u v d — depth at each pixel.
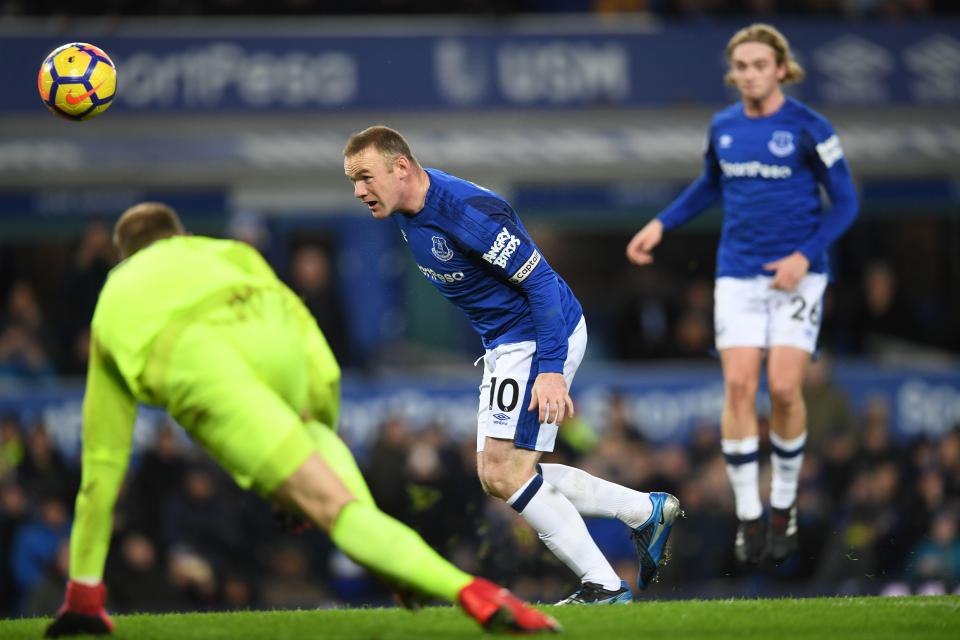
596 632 18.22
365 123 54.81
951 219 61.41
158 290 17.19
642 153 55.62
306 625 19.50
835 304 56.12
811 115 24.08
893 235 61.16
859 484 43.53
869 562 42.59
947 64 57.00
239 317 17.17
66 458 47.31
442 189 20.14
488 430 21.28
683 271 60.16
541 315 20.08
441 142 54.91
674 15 56.75
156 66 54.00
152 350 16.95
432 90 54.91
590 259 59.28
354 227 56.78
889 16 58.03
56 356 50.56
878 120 56.69
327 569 42.38
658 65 55.81
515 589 39.66
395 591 17.08
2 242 55.75
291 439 16.69
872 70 56.56
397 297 57.69
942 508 43.38
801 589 42.25
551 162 55.47
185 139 54.31
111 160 53.84
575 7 59.03
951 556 42.66
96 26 53.94
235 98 54.38
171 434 43.00
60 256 56.31
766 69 23.95
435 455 42.97
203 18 54.69
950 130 56.88
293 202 56.16
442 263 20.61
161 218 18.42
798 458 25.11
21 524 42.28
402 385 48.53
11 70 53.06
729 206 24.83
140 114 54.00
